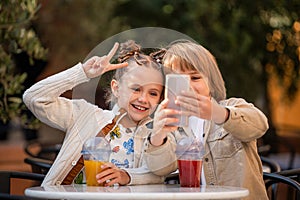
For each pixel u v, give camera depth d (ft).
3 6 15.75
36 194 9.66
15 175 12.71
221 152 12.20
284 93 29.09
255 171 12.28
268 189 14.92
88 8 29.55
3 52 15.97
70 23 29.68
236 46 26.53
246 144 12.27
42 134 26.23
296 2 27.96
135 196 9.13
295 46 28.22
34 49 16.31
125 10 28.09
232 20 26.86
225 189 10.39
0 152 26.43
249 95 27.35
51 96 11.51
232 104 12.11
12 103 16.14
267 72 28.40
